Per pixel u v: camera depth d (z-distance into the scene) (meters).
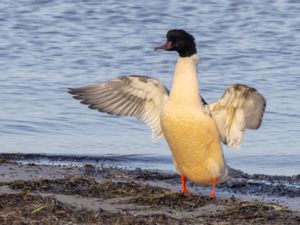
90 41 26.80
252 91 12.69
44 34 27.36
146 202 12.65
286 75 23.50
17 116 19.69
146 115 13.58
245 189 14.38
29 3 29.94
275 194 14.09
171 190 13.45
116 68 24.23
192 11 29.94
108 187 13.38
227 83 22.61
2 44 26.11
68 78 22.95
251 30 28.19
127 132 18.84
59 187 13.46
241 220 11.80
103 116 19.69
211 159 12.93
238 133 13.04
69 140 18.22
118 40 26.95
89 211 11.88
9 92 21.48
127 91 13.53
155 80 13.30
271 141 18.28
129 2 30.47
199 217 11.92
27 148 17.53
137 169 15.82
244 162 16.92
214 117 12.91
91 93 13.65
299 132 18.88
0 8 29.47
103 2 30.36
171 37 12.84
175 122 12.66
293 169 16.55
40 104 20.62
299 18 29.14
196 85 12.73
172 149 13.00
